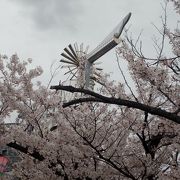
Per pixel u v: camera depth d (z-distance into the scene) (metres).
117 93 7.53
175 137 6.89
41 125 7.06
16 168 7.50
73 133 6.70
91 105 7.11
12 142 6.43
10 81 7.21
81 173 6.87
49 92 6.84
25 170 7.44
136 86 7.62
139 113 7.09
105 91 7.77
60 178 7.06
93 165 7.02
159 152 7.71
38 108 6.86
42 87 6.91
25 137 6.33
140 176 6.91
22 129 6.38
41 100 6.72
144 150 7.43
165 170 7.14
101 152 6.87
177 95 6.49
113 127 7.22
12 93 6.82
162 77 6.23
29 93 6.88
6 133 6.41
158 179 6.66
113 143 7.15
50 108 6.77
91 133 6.79
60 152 6.62
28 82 7.16
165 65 6.39
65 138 6.67
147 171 6.77
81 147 6.67
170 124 6.62
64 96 6.93
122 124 7.05
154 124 7.12
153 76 6.24
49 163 6.71
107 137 7.08
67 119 6.61
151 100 7.53
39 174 7.14
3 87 6.85
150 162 6.69
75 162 6.97
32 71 7.33
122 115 7.16
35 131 6.96
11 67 7.35
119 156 6.84
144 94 7.58
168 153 7.54
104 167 7.00
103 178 7.00
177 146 6.95
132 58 6.50
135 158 6.93
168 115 4.01
